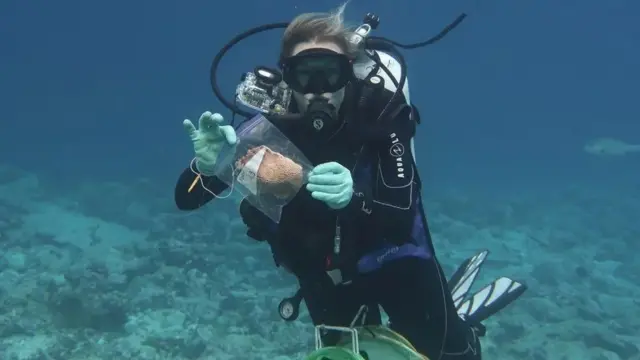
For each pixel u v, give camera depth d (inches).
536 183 1064.2
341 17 106.3
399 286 113.8
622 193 903.1
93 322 295.4
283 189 96.0
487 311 153.8
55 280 353.7
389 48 112.8
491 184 1027.9
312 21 102.8
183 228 499.8
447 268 446.9
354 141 101.1
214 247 434.3
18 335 283.4
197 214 529.3
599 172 1279.5
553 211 719.7
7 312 307.7
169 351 273.6
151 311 316.5
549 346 305.9
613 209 728.3
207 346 281.4
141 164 933.2
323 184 88.6
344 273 103.0
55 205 599.8
